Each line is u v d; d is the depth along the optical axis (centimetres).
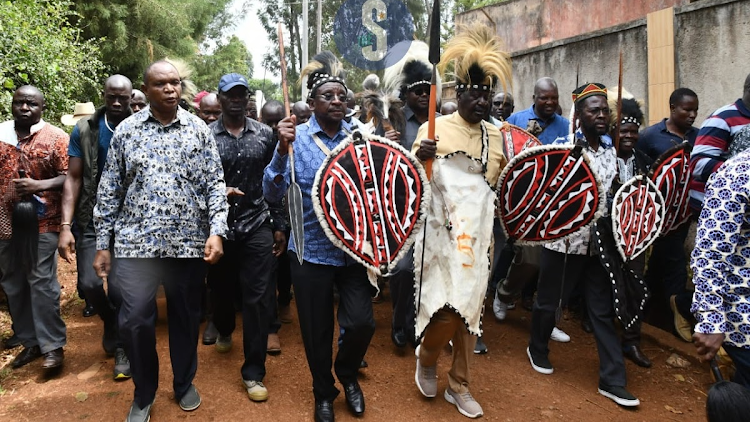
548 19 834
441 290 317
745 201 235
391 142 307
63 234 358
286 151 305
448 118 338
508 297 495
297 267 313
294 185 304
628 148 397
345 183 299
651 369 425
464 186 320
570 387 389
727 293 243
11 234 372
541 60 736
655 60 582
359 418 332
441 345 338
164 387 356
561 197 345
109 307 392
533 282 540
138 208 298
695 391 392
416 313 323
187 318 321
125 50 1205
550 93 489
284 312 491
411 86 441
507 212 349
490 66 318
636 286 382
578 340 477
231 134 364
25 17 643
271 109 544
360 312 310
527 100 764
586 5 778
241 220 352
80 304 524
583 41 673
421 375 356
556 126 503
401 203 305
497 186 344
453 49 331
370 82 468
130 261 297
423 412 344
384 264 302
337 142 325
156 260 302
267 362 405
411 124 457
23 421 318
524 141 376
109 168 303
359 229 300
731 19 512
